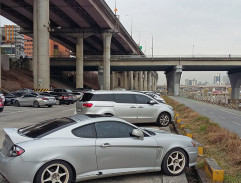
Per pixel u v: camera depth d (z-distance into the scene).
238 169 6.20
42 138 4.92
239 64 75.25
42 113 19.38
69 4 58.75
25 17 73.69
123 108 12.09
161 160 5.78
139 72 138.50
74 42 100.19
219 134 9.30
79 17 67.19
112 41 99.69
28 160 4.60
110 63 79.19
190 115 17.66
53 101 25.48
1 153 5.01
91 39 98.62
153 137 5.79
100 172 5.21
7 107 24.08
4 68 62.31
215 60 75.62
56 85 77.88
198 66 78.62
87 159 5.07
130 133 5.61
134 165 5.54
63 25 76.56
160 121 13.06
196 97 61.53
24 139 4.87
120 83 142.00
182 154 5.96
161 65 77.56
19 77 62.47
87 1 55.53
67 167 4.91
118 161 5.36
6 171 4.64
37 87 46.31
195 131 11.66
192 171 6.53
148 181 5.59
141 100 12.68
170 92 90.12
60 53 150.38
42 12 45.88
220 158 7.23
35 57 47.12
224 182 5.25
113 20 76.88
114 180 5.62
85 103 11.63
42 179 4.69
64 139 4.99
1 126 12.68
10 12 67.88
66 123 5.34
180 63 77.00
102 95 11.93
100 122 5.44
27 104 25.05
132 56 78.25
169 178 5.75
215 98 46.91
